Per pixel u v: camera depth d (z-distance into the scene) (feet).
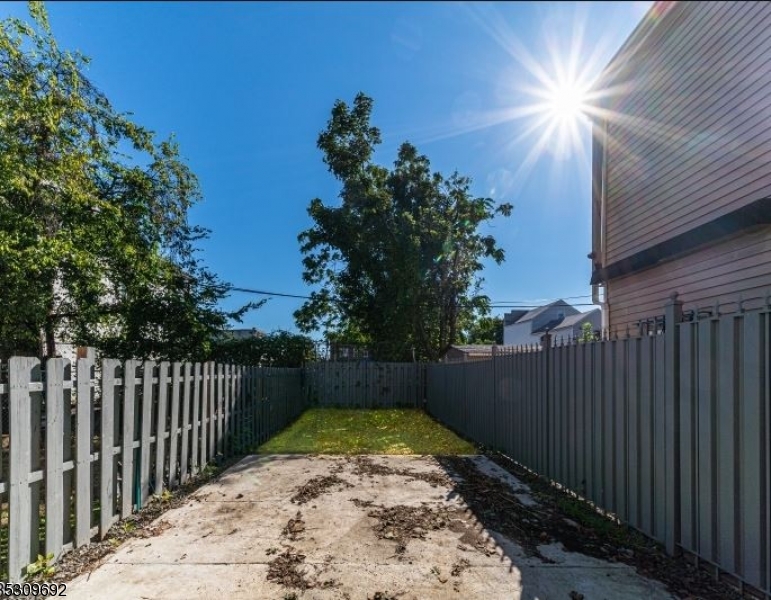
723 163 21.11
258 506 13.85
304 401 47.75
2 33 20.10
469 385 29.32
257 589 8.89
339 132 54.49
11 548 8.93
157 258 28.07
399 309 52.70
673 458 10.64
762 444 8.46
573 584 9.16
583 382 14.84
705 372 9.86
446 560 10.19
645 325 18.16
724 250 21.03
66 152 23.02
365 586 9.04
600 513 13.57
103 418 11.87
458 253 56.65
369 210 52.34
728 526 9.15
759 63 19.24
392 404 50.80
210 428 19.33
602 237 32.01
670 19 24.84
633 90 28.48
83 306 25.03
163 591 8.79
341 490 15.56
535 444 18.52
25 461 9.35
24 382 9.39
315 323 60.54
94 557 10.36
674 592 8.87
